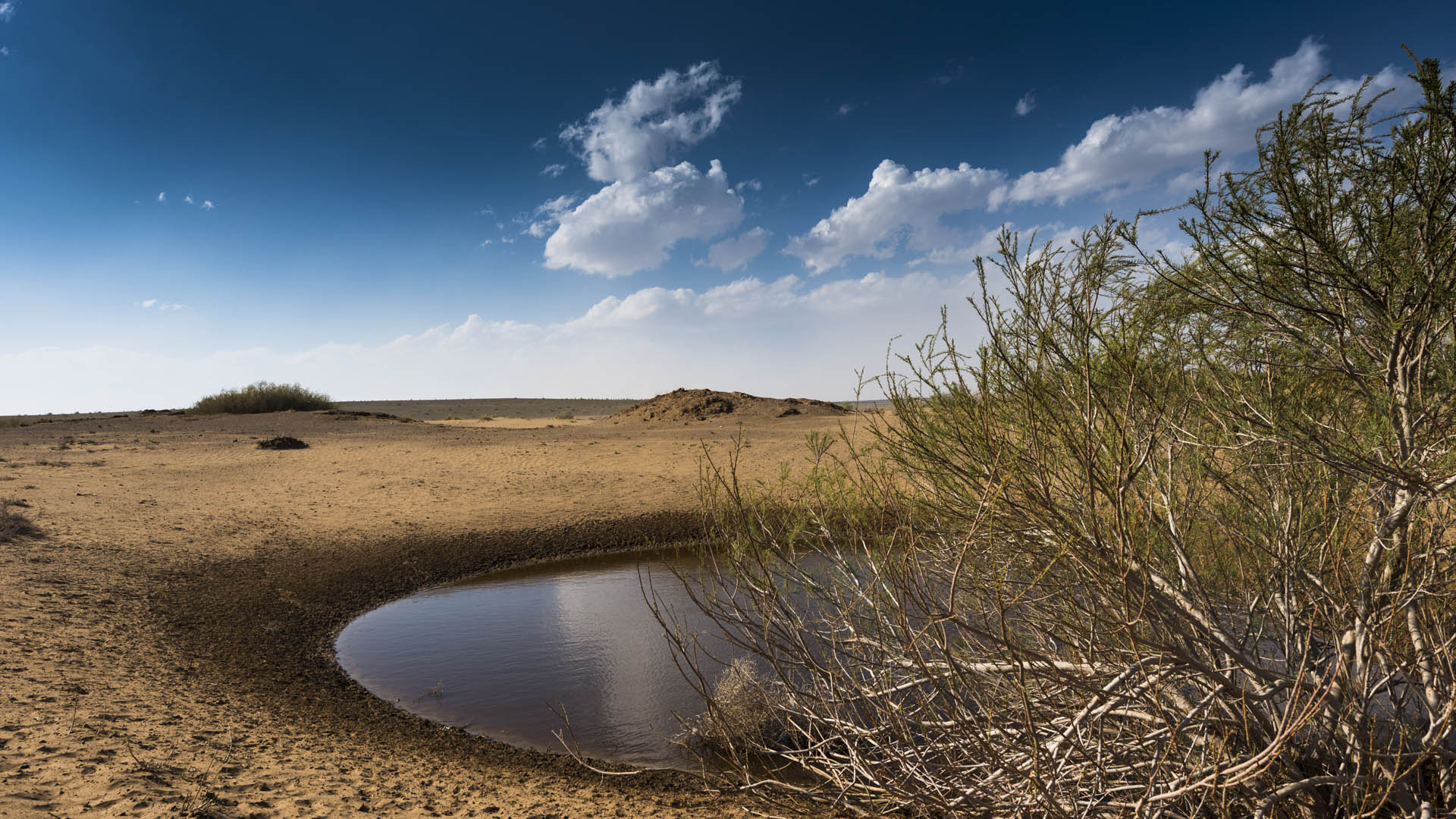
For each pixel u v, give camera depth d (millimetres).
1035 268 2582
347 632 8859
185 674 6566
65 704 5180
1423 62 1921
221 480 18359
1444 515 2686
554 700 6621
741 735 4496
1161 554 3094
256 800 3826
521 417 53156
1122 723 2869
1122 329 2674
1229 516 3207
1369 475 2350
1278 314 2699
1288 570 2754
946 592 3205
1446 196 2115
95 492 15695
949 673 2812
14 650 6461
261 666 7246
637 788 4855
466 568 12016
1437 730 2566
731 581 3775
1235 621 3494
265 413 43438
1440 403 2477
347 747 5211
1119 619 2492
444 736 5871
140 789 3715
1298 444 2451
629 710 6359
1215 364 2855
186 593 9477
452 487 18391
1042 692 2869
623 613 9242
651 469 20594
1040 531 2777
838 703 3277
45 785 3684
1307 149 2209
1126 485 2445
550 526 14664
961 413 2697
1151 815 2658
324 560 11883
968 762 3004
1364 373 2611
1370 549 2676
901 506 2939
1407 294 2262
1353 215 2236
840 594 3426
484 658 7793
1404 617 2801
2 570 9430
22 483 16250
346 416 40438
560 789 4750
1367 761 2742
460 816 3992
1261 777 2727
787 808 3660
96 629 7535
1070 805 2744
